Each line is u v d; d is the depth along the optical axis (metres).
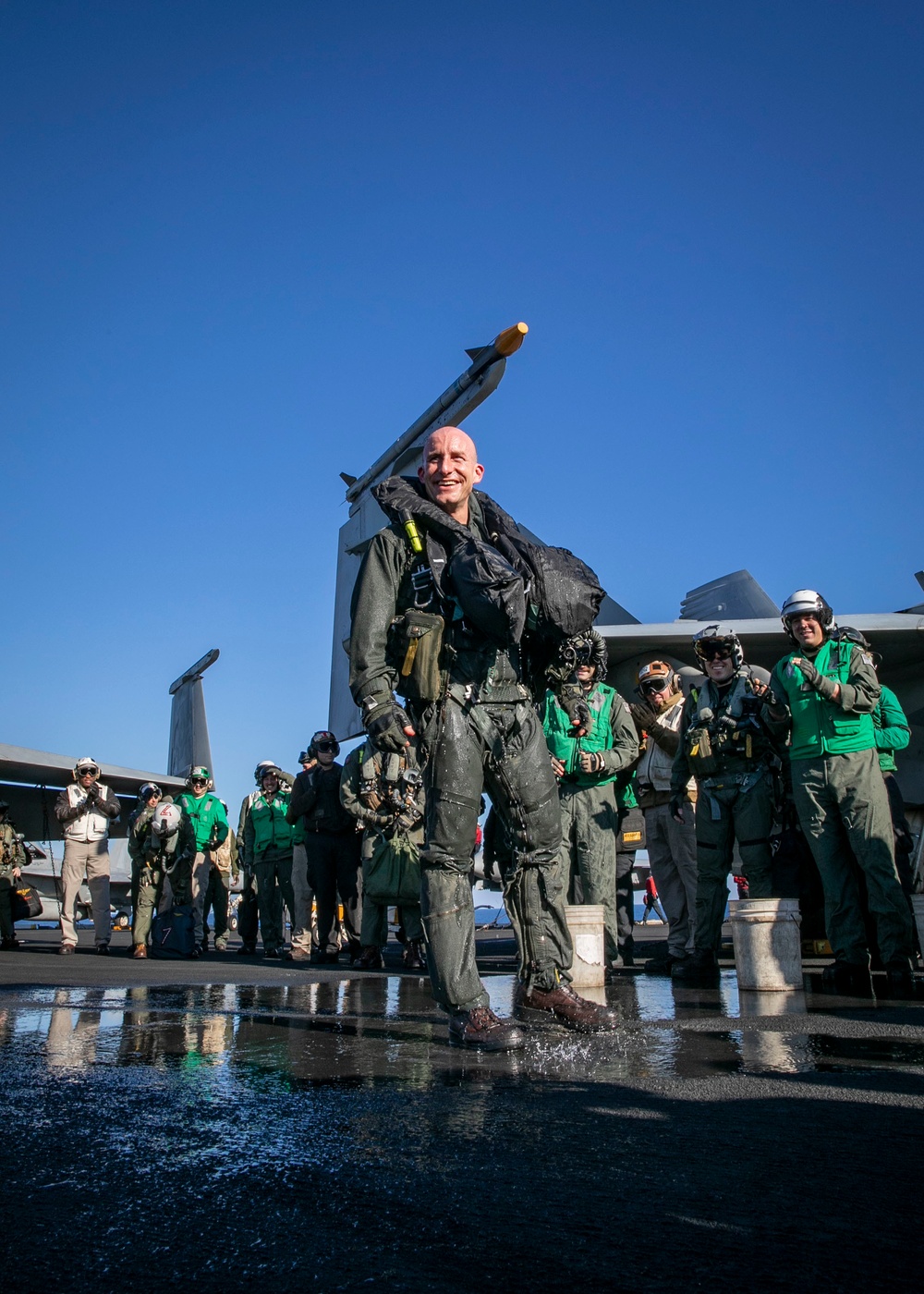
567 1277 1.10
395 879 7.96
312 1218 1.29
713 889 5.78
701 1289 1.07
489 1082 2.21
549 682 3.25
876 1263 1.14
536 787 3.06
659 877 7.16
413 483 3.14
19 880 13.23
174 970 7.23
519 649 3.08
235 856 14.29
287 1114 1.87
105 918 11.30
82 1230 1.25
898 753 11.29
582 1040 2.89
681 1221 1.27
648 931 19.77
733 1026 3.20
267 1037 3.05
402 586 3.04
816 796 4.86
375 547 3.00
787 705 5.12
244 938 12.40
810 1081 2.18
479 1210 1.31
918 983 4.82
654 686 7.16
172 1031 3.23
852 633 4.94
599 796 6.32
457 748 2.88
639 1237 1.22
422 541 2.99
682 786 6.08
